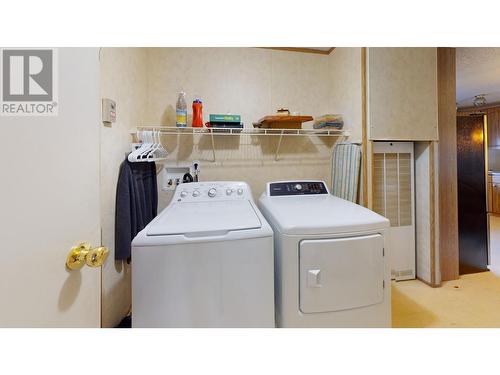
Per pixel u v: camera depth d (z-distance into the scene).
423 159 2.23
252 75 2.40
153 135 1.87
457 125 2.48
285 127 2.29
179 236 1.15
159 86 2.23
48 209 0.64
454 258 2.33
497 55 2.67
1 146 0.54
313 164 2.54
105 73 1.44
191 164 2.29
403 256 2.30
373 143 2.06
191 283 1.15
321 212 1.49
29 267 0.59
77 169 0.75
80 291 0.76
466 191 2.49
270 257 1.24
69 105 0.72
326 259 1.26
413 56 2.08
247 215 1.44
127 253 1.56
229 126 2.09
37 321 0.61
